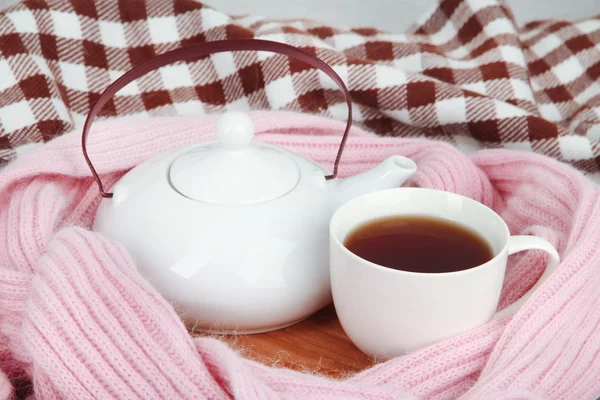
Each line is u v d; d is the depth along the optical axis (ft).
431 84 2.88
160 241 2.07
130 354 1.87
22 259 2.10
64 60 3.00
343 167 2.53
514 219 2.43
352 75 2.91
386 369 1.94
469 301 1.93
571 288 2.04
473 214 2.09
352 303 1.98
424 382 1.93
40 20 2.94
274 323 2.15
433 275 1.89
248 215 2.05
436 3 3.51
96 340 1.87
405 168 2.21
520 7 3.93
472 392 1.86
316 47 2.94
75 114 3.00
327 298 2.18
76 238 2.04
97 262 1.98
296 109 2.96
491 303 1.98
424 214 2.13
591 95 3.28
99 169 2.34
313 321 2.22
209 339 1.94
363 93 2.93
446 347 1.95
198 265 2.05
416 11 3.86
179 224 2.06
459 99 2.86
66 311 1.90
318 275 2.12
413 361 1.94
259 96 3.02
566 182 2.36
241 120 2.08
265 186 2.08
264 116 2.54
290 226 2.07
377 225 2.10
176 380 1.86
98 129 2.42
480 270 1.90
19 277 2.05
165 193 2.09
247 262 2.05
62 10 2.98
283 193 2.09
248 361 1.91
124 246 2.07
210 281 2.06
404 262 2.00
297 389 1.85
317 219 2.11
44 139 2.83
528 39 3.55
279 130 2.57
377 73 2.91
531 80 3.36
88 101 3.01
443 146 2.53
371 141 2.56
